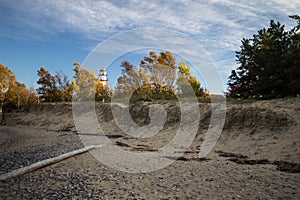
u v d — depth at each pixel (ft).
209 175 23.68
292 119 38.27
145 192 19.61
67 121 86.89
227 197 17.87
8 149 44.65
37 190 21.01
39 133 72.33
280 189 18.90
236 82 69.05
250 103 51.34
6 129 88.84
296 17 56.54
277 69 53.88
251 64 65.00
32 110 115.14
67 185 21.93
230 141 40.37
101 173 25.18
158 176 23.95
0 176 24.75
